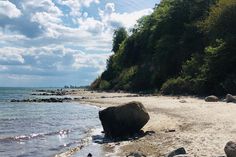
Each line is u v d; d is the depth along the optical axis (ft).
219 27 201.87
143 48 359.05
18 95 418.10
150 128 81.51
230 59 182.60
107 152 60.44
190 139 61.72
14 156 62.54
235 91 166.81
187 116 94.27
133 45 383.45
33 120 128.06
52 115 147.13
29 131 97.60
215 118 84.43
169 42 274.57
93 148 65.98
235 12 196.03
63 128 101.96
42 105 216.95
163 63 275.18
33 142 78.07
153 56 301.22
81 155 59.67
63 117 136.87
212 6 247.09
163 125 83.10
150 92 264.31
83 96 308.60
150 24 353.92
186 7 279.69
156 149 57.67
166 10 303.68
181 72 232.53
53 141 78.95
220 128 69.72
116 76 411.95
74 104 213.05
